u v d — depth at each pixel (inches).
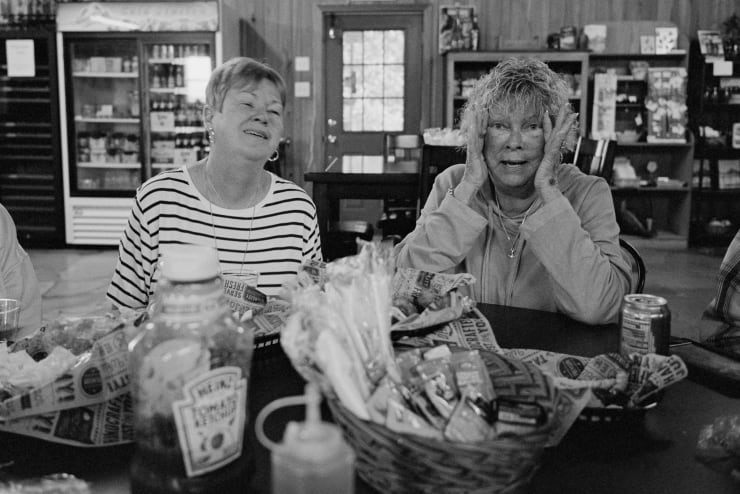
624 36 256.8
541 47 259.0
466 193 67.1
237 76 69.3
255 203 75.2
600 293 58.4
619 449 36.1
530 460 29.0
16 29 237.1
